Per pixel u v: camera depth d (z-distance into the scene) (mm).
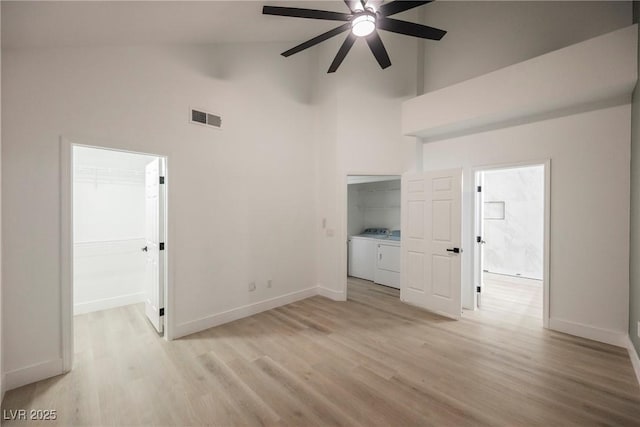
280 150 3986
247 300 3631
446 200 3658
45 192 2246
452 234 3602
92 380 2250
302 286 4309
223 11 2604
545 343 2873
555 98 2803
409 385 2191
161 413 1903
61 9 1852
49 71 2260
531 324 3371
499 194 6152
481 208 3939
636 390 2117
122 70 2625
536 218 5738
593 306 2951
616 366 2439
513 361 2529
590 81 2607
